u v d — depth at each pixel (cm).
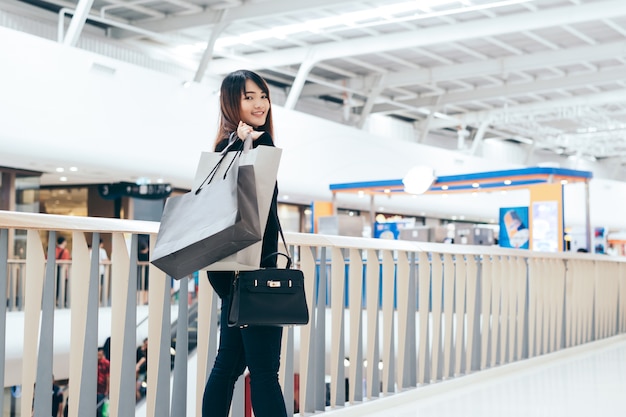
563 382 550
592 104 2198
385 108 2306
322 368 408
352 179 1912
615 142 2836
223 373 255
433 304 526
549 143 2856
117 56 1603
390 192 1677
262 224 227
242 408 345
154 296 305
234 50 1758
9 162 1247
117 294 289
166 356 307
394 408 446
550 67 1897
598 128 2622
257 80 252
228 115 251
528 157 2939
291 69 1902
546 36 1680
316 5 1346
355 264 434
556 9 1417
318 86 2083
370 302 452
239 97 249
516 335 665
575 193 2597
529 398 477
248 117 251
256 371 245
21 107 1145
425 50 1769
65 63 1211
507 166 2583
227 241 216
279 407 245
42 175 1557
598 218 2695
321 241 390
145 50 1661
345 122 2098
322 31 1518
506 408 440
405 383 489
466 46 1745
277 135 1691
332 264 414
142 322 866
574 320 766
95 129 1265
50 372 264
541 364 667
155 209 1820
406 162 2092
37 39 1166
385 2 1393
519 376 589
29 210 1448
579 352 757
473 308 573
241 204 219
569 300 763
